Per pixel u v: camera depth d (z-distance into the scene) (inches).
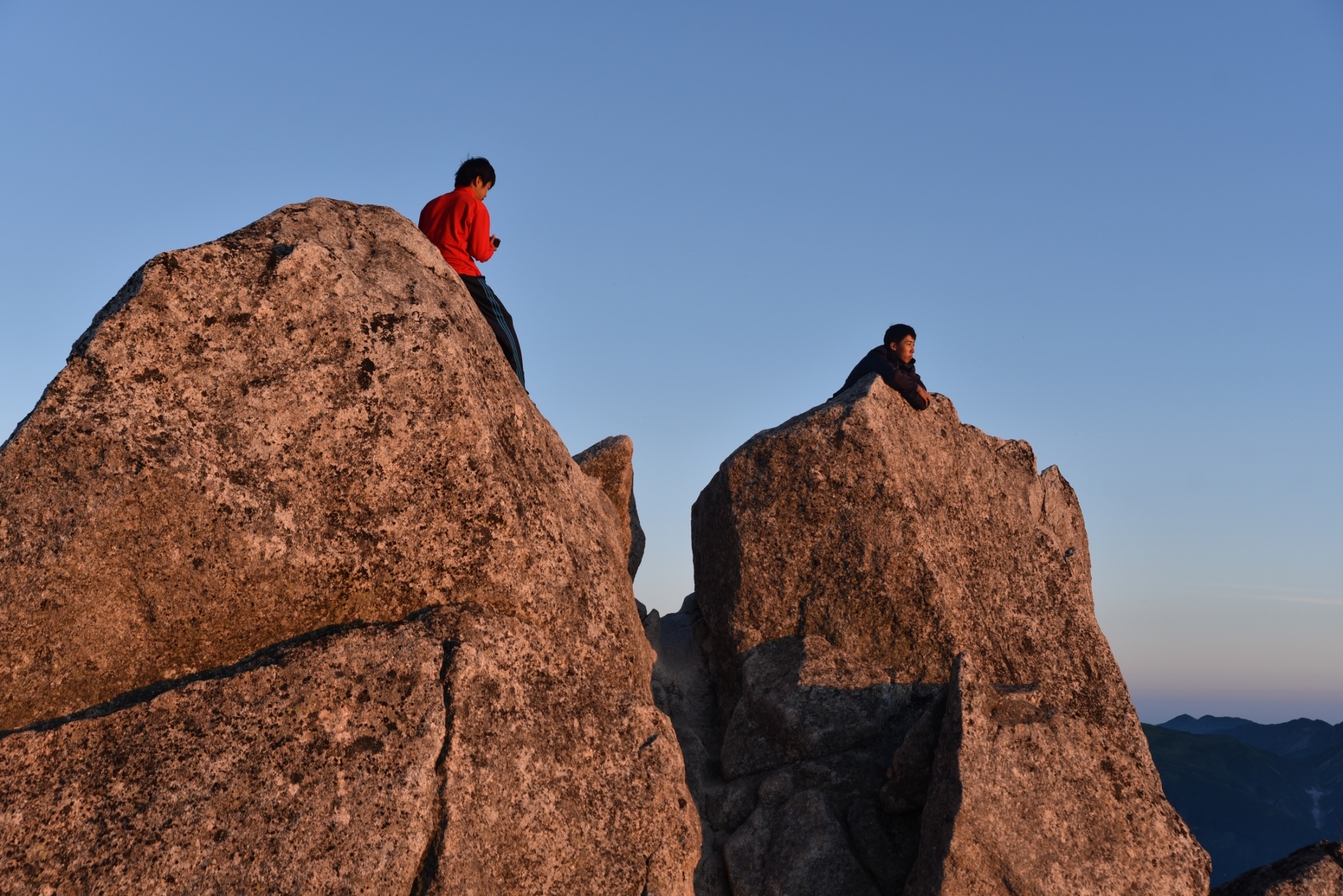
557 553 257.3
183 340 223.6
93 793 182.9
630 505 373.1
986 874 251.8
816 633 325.4
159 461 207.8
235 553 211.9
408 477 235.9
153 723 192.2
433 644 218.2
